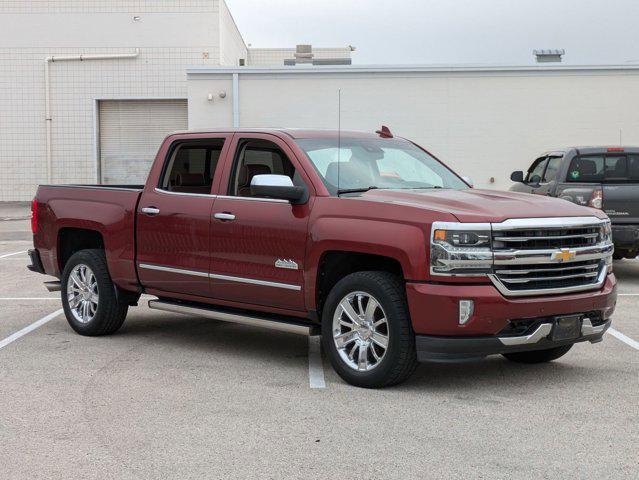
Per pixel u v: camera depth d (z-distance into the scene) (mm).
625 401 5645
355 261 6309
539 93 25094
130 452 4594
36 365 6793
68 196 8297
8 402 5648
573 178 11961
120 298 7961
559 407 5492
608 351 7367
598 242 6117
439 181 7090
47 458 4504
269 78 25438
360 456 4516
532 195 6504
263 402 5637
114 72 33062
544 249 5727
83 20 32938
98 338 8023
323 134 6992
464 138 25344
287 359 7070
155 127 33562
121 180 33656
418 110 25344
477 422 5148
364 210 5965
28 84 33062
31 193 33438
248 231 6652
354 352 6078
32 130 33188
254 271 6645
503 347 5629
